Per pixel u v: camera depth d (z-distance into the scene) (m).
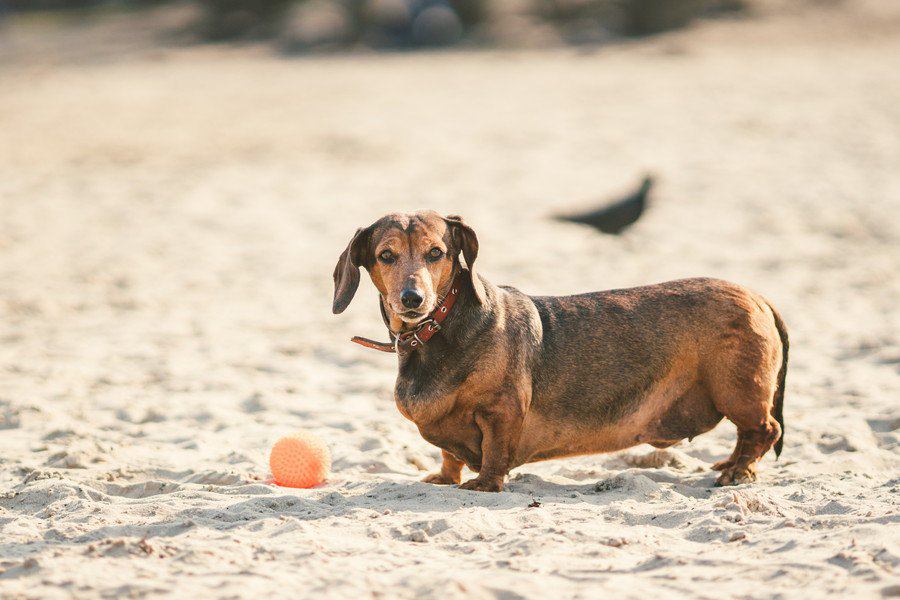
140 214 22.44
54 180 26.34
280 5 73.06
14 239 19.88
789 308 14.22
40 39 76.94
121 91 47.22
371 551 5.62
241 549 5.47
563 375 7.38
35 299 15.53
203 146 31.72
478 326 7.06
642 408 7.48
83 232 20.67
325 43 65.81
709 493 7.13
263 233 20.73
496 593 4.79
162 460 8.36
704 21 61.16
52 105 42.22
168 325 14.28
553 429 7.44
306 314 14.93
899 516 5.85
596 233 20.05
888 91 36.12
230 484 7.60
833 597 4.64
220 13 73.88
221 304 15.54
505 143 31.20
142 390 11.02
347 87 46.31
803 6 63.09
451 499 6.78
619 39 60.12
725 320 7.38
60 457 8.23
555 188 24.72
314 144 31.83
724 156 27.66
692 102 36.62
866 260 17.20
